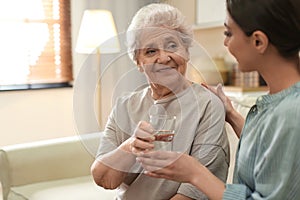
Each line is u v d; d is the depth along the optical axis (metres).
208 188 0.81
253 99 1.67
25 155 1.91
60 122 3.46
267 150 0.73
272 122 0.73
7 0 3.19
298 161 0.69
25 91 3.27
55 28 3.41
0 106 3.17
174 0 2.68
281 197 0.70
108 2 3.51
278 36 0.72
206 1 3.11
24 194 1.83
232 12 0.76
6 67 3.24
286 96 0.74
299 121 0.69
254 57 0.76
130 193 1.10
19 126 3.28
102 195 1.79
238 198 0.77
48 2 3.35
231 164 1.41
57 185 1.93
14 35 3.24
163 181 1.05
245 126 0.83
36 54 3.35
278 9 0.71
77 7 3.46
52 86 3.40
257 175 0.75
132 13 3.59
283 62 0.75
